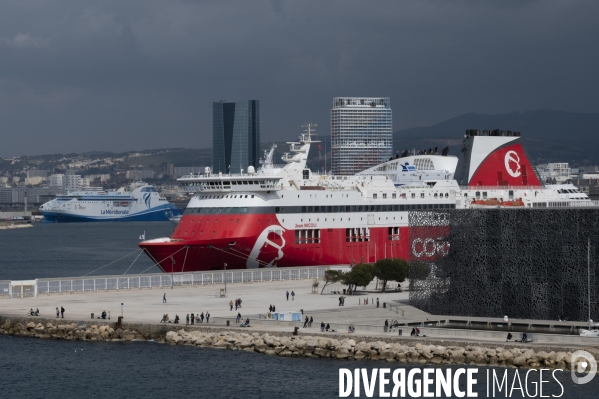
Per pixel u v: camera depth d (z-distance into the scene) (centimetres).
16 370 17450
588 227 18988
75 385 16512
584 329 17962
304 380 16450
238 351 18375
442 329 18212
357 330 18812
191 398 15675
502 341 17362
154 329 19575
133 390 16175
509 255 19800
